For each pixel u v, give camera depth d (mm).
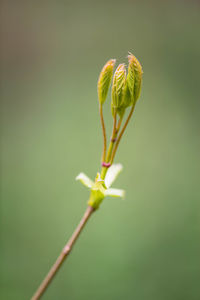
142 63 1011
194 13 1079
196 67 992
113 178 311
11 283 598
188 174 766
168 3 1094
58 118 871
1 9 1195
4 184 737
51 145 809
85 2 1128
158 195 720
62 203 703
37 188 730
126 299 578
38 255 640
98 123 838
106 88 302
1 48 1109
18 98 991
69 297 578
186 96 927
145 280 599
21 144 830
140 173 754
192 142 823
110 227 651
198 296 593
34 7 1146
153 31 1071
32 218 683
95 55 1053
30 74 1069
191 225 676
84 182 304
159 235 655
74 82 980
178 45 1038
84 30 1103
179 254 636
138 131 815
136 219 670
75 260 611
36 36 1122
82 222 304
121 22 1098
